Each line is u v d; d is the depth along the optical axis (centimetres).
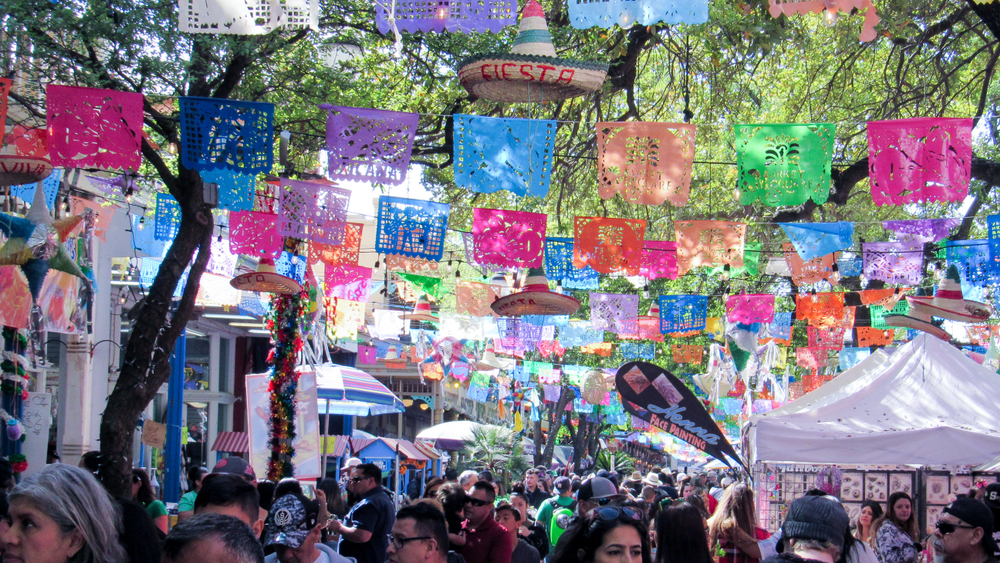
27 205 955
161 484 1686
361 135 707
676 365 2536
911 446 913
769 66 1442
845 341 1800
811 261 1227
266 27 592
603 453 4859
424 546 468
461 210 1289
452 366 1972
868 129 717
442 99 1148
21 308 880
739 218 1424
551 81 685
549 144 709
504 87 718
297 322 998
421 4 623
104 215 1112
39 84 838
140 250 1127
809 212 1307
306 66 1034
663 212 1455
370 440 2073
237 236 903
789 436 945
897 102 1258
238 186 820
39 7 794
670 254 1077
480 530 745
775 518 1131
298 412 977
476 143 711
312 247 1025
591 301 1412
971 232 1630
